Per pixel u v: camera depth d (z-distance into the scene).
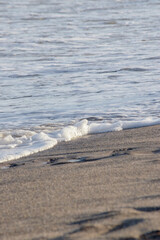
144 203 6.49
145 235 5.29
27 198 7.44
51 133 14.79
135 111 18.19
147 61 33.34
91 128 14.90
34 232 5.78
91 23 64.25
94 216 6.10
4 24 63.72
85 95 22.28
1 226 6.18
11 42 46.56
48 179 8.70
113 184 7.84
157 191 7.16
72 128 14.60
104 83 25.47
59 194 7.48
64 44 44.72
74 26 60.91
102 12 80.19
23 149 12.48
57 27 59.81
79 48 41.84
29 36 51.12
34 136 14.20
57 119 17.44
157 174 8.38
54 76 28.55
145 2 98.75
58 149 12.39
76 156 11.23
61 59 35.75
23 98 22.17
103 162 9.98
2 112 19.11
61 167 9.77
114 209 6.31
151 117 16.86
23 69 31.56
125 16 72.75
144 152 11.02
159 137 13.00
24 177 9.07
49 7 90.56
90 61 34.16
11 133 15.27
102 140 13.23
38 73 29.81
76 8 87.94
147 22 64.31
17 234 5.80
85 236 5.40
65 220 6.08
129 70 29.72
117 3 97.69
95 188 7.66
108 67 31.16
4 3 99.75
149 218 5.80
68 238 5.41
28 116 18.19
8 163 10.94
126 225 5.63
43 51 40.50
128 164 9.51
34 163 10.69
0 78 28.17
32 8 88.50
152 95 21.48
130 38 48.47
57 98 21.86
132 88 23.58
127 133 14.05
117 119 16.94
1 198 7.58
